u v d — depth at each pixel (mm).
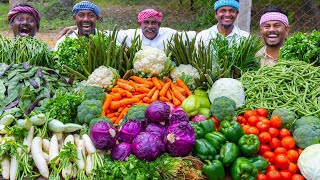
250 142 2924
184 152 2812
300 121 3180
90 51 3773
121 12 11297
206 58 3832
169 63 3771
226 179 2920
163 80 3777
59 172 2773
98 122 2898
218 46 3947
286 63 3764
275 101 3438
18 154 2795
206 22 10086
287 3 10648
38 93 3375
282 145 3049
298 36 4043
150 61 3697
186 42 3914
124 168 2672
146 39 5020
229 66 3902
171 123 2926
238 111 3443
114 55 3807
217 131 3146
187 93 3656
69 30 5262
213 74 3740
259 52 4598
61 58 3895
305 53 3959
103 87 3645
